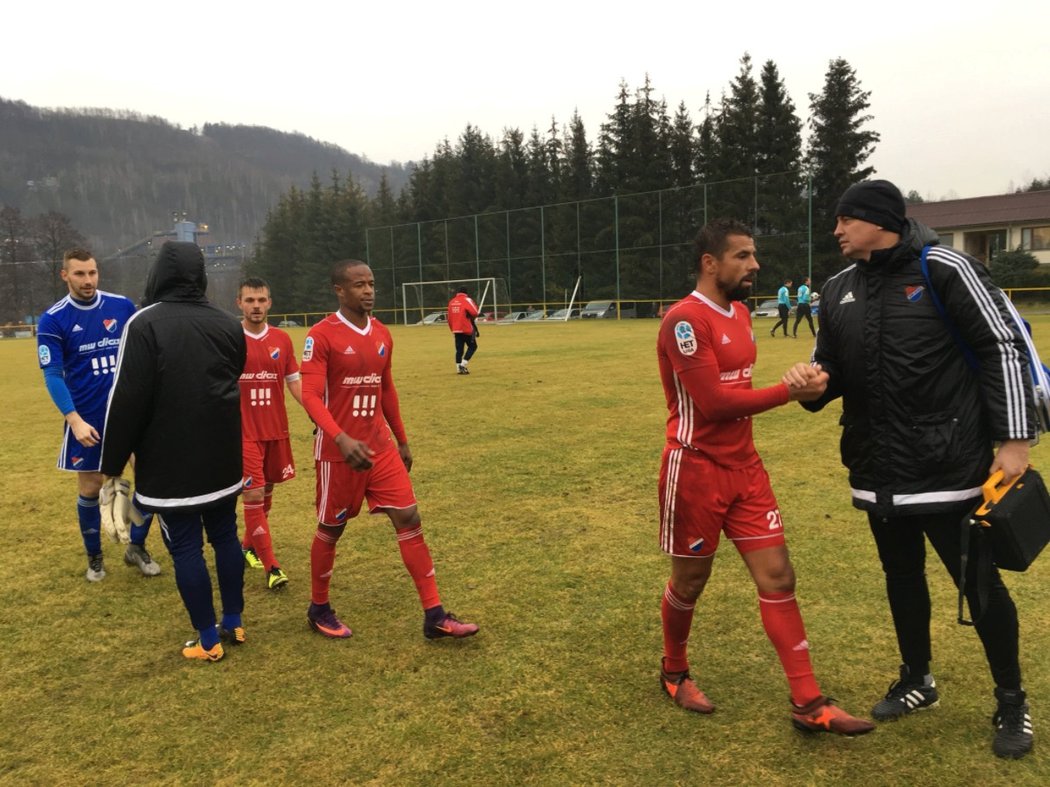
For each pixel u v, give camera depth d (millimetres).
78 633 3611
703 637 3314
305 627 3627
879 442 2496
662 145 42875
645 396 10547
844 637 3266
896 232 2434
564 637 3385
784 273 31781
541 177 50156
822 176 40938
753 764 2432
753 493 2627
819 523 4727
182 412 3156
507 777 2402
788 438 7312
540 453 7098
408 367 15789
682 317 2514
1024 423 2258
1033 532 2281
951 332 2379
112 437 3135
